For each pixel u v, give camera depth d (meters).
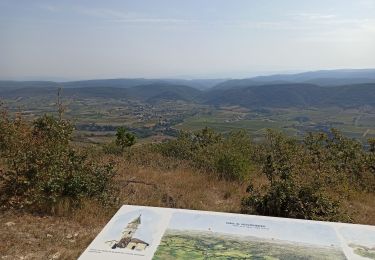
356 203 9.72
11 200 6.74
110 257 3.77
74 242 5.66
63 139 8.53
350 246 4.10
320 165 9.06
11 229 5.93
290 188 7.12
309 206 7.03
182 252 3.87
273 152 9.00
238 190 9.45
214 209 7.84
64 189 7.03
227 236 4.24
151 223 4.52
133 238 4.14
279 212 7.13
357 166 12.78
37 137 8.22
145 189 8.55
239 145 12.51
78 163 7.58
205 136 15.40
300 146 12.02
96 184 7.47
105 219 6.67
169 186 9.12
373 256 3.90
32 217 6.49
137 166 11.20
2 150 8.47
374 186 12.16
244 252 3.89
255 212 7.45
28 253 5.22
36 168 7.02
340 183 9.45
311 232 4.39
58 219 6.52
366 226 4.59
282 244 4.09
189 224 4.51
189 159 12.90
